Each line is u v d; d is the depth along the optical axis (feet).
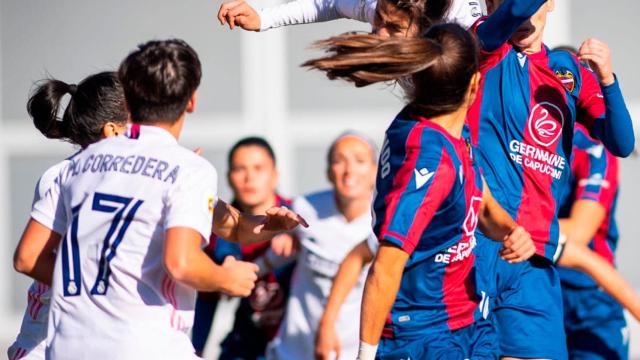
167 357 42.47
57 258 43.47
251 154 70.95
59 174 45.06
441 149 43.14
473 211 45.11
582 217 61.87
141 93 43.06
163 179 42.45
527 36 49.83
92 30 94.63
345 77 43.42
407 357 46.29
